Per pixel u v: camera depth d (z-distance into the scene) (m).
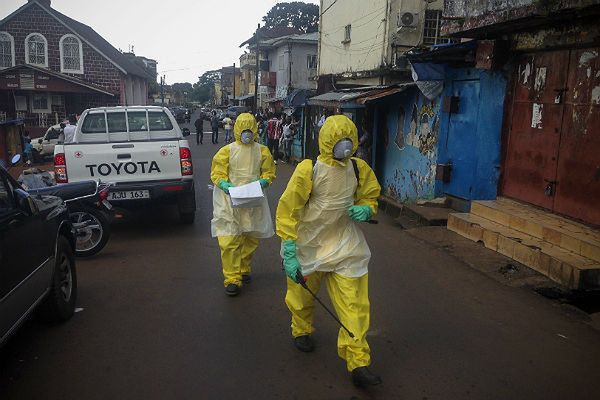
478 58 7.84
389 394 3.50
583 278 5.29
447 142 9.46
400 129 11.55
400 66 17.06
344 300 3.55
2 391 3.51
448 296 5.39
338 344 3.61
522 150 7.53
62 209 4.87
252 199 5.06
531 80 7.31
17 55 34.59
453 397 3.47
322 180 3.56
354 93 12.97
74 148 7.62
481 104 8.38
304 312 4.02
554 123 6.86
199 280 5.88
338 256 3.58
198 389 3.54
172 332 4.46
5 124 18.86
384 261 6.62
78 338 4.36
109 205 6.95
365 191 3.71
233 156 5.48
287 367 3.86
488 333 4.50
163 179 7.95
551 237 6.23
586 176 6.31
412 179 10.91
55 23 34.47
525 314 4.93
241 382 3.64
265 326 4.60
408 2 17.03
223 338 4.35
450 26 7.76
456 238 7.54
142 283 5.78
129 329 4.54
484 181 8.34
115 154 7.73
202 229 8.52
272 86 40.09
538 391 3.57
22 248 3.75
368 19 18.70
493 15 6.63
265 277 5.98
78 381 3.64
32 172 8.12
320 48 24.84
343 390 3.55
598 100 6.10
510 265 6.20
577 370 3.88
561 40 6.51
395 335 4.43
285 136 20.70
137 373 3.76
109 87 35.53
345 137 3.47
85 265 6.50
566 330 4.60
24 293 3.75
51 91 31.53
